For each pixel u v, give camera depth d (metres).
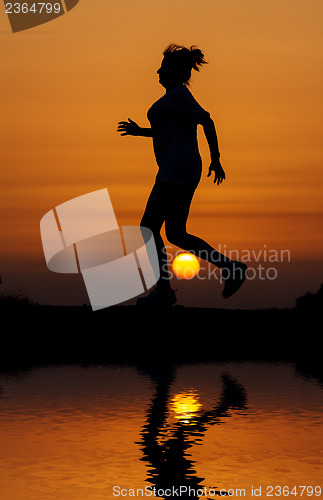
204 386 24.09
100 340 39.78
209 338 41.28
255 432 16.69
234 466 13.51
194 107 13.87
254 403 20.73
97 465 13.59
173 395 22.12
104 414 18.95
